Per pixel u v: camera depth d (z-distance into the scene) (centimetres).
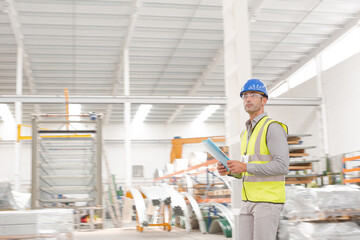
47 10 1574
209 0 1566
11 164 2939
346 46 1906
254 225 290
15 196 815
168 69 2253
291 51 2148
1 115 2780
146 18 1689
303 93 2269
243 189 306
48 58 2017
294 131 2344
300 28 1905
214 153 299
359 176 1145
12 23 1606
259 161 293
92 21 1680
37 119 1017
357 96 1816
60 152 1030
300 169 1198
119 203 2112
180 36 1872
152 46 1959
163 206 1179
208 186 1225
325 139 2036
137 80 2398
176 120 3198
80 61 2072
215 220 1041
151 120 3150
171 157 2206
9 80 2292
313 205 554
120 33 1805
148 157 3170
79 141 1042
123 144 3164
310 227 543
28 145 2995
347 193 558
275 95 2639
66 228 461
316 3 1688
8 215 441
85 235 1059
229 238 924
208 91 2645
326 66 2066
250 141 303
